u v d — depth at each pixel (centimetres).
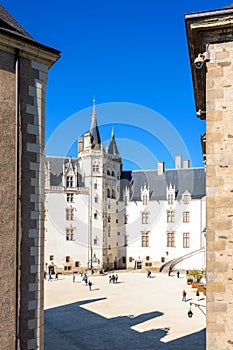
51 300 2961
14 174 884
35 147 935
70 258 4694
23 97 917
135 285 3806
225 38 802
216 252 767
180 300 2967
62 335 1948
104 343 1806
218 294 757
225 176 777
